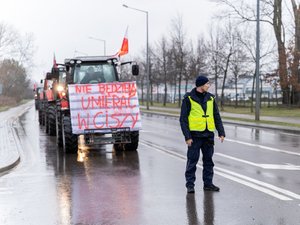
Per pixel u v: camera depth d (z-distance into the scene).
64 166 11.62
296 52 38.41
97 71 15.42
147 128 24.23
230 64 43.28
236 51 41.19
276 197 7.77
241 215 6.67
